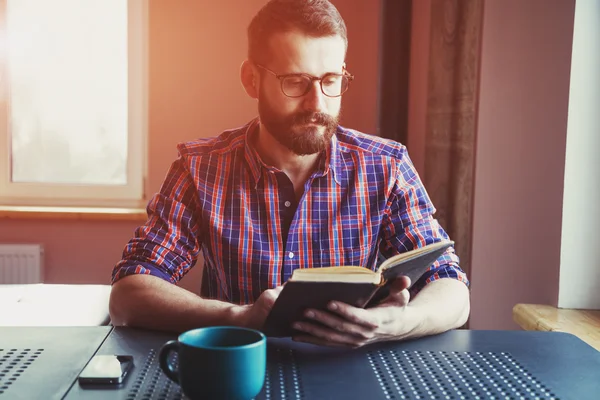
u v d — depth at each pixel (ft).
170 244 4.63
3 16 10.97
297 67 4.32
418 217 5.01
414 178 5.16
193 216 4.83
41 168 11.43
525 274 6.79
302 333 3.59
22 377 3.05
